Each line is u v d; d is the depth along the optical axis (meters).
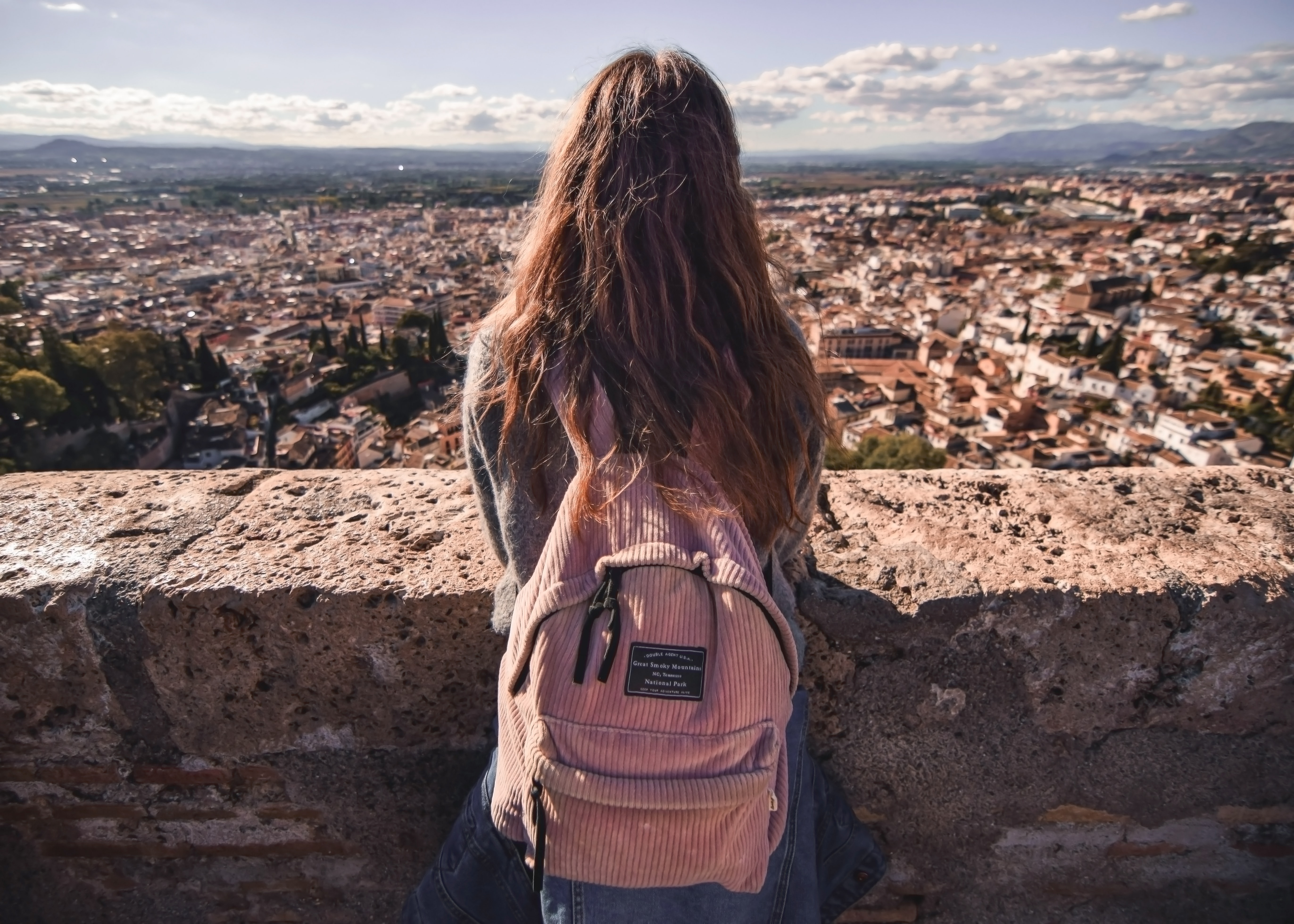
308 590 1.57
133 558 1.66
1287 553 1.69
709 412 1.07
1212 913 1.90
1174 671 1.63
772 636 1.03
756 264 1.15
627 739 0.97
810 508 1.30
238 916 1.96
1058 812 1.81
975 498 1.93
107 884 1.92
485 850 1.44
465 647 1.61
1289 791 1.77
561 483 1.14
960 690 1.66
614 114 1.12
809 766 1.51
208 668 1.64
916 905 1.95
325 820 1.84
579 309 1.10
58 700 1.68
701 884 1.18
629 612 0.98
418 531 1.77
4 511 1.84
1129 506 1.89
